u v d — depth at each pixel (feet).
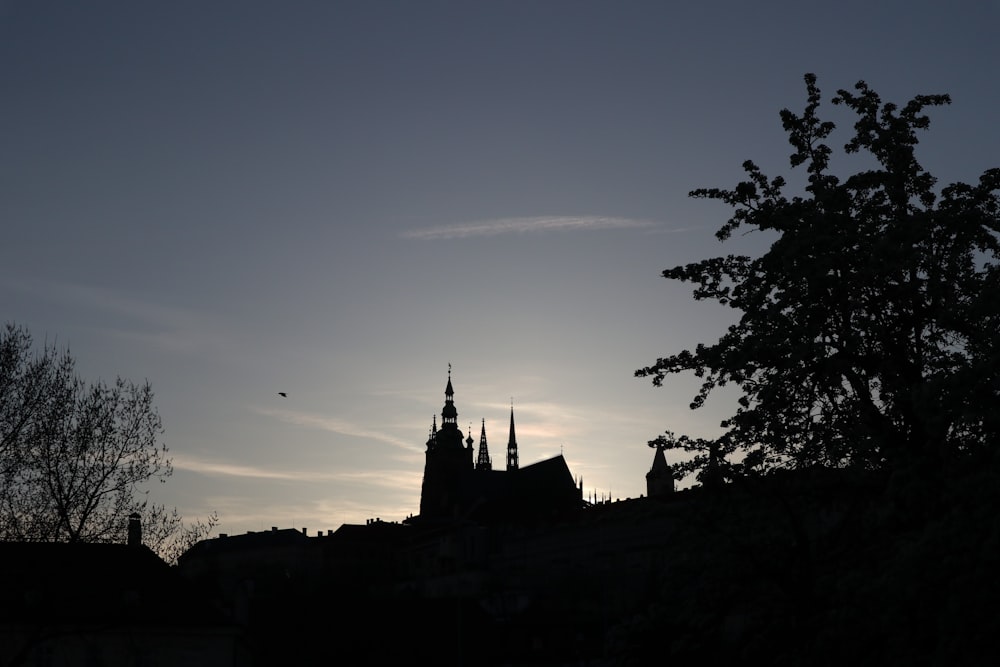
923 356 82.02
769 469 84.99
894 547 69.26
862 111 90.99
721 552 79.56
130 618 212.23
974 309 72.13
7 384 180.86
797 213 86.12
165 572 225.35
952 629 63.26
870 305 83.87
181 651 215.31
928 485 69.46
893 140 88.63
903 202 86.58
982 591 60.70
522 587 624.59
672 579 81.46
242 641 239.50
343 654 317.22
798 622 78.28
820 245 82.02
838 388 86.22
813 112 90.84
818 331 82.38
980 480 63.10
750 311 85.71
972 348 78.33
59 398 182.60
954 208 84.12
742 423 85.51
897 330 83.92
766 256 86.28
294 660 313.12
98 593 214.48
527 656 331.57
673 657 81.56
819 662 75.15
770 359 84.48
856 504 81.82
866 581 67.41
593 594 481.87
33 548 215.31
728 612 80.64
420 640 329.52
